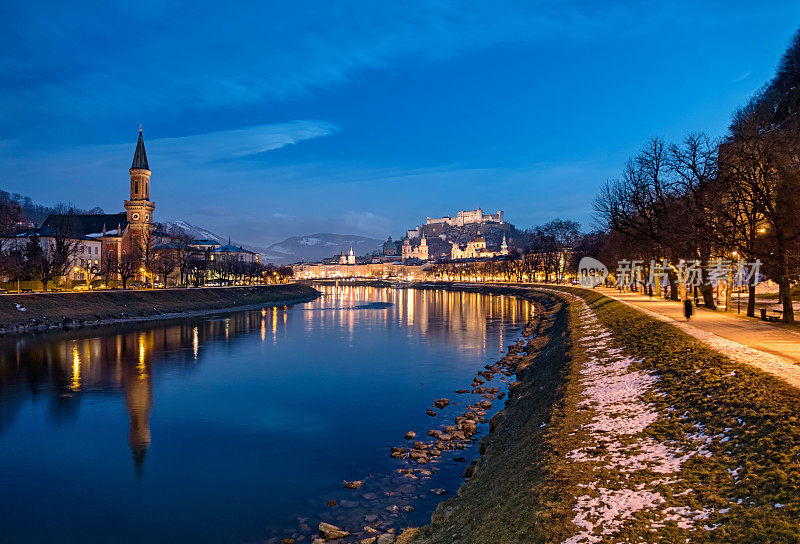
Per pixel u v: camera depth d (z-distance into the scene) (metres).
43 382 49.25
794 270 49.25
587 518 14.77
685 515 14.23
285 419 37.50
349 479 26.80
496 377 49.91
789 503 13.36
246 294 162.88
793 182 46.34
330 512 23.16
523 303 154.62
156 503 24.47
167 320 108.12
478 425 34.97
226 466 28.88
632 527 13.96
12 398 43.44
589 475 17.53
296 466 28.70
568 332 54.81
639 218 73.12
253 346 72.38
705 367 26.69
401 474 27.08
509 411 32.72
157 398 43.50
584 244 168.88
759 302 74.69
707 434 19.19
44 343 72.81
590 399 26.56
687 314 47.19
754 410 19.44
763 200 46.41
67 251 137.62
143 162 191.00
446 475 26.67
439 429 34.75
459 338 79.56
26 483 26.84
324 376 51.97
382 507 23.41
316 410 39.75
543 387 33.59
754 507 13.78
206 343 75.00
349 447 31.59
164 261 163.12
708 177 56.09
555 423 23.55
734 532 12.86
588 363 35.88
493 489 19.89
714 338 35.47
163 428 35.66
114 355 64.25
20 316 88.94
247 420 37.31
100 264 168.75
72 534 21.80
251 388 46.94
